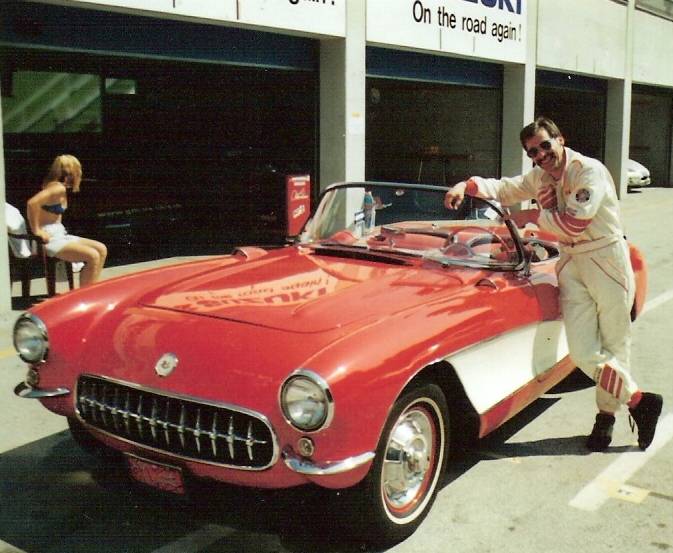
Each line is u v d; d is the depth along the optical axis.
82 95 12.19
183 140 13.24
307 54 10.64
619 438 4.23
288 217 10.42
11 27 7.23
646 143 24.47
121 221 10.96
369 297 3.34
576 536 3.17
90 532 3.18
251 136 13.07
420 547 3.08
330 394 2.62
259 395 2.74
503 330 3.49
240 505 3.24
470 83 14.15
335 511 2.95
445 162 16.45
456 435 3.71
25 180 11.70
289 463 2.68
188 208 12.87
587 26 17.00
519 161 15.23
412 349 2.95
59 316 3.37
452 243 3.95
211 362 2.90
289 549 3.06
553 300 3.99
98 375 3.09
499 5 13.82
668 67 21.77
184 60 8.92
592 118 20.12
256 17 9.16
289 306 3.26
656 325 6.71
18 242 7.14
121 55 8.22
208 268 4.07
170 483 2.97
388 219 4.19
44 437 4.16
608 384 3.87
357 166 11.08
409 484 3.15
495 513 3.36
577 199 3.62
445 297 3.40
